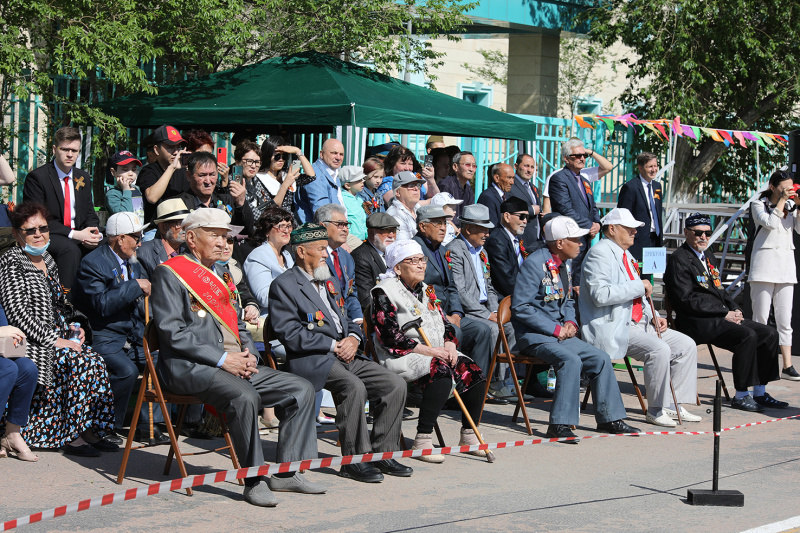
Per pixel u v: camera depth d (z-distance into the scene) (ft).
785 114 63.36
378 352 21.97
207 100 34.19
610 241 25.86
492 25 58.18
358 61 43.50
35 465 19.85
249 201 29.04
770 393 31.37
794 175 38.37
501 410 27.55
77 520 16.31
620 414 24.73
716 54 56.95
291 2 41.04
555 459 22.12
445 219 27.04
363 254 26.50
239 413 17.97
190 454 19.56
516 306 24.95
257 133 40.01
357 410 20.01
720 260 50.31
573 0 61.36
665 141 54.24
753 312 35.17
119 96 38.58
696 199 59.52
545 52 62.59
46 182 26.84
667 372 25.95
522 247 30.30
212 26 36.94
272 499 17.63
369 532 16.33
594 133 50.47
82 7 33.50
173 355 18.44
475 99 68.33
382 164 33.50
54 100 34.83
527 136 37.58
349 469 19.89
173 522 16.44
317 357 20.25
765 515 18.04
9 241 21.49
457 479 20.13
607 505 18.39
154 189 27.84
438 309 22.95
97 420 20.94
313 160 41.22
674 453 22.98
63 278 26.48
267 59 40.01
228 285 20.10
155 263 23.43
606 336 25.30
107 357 22.00
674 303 29.58
